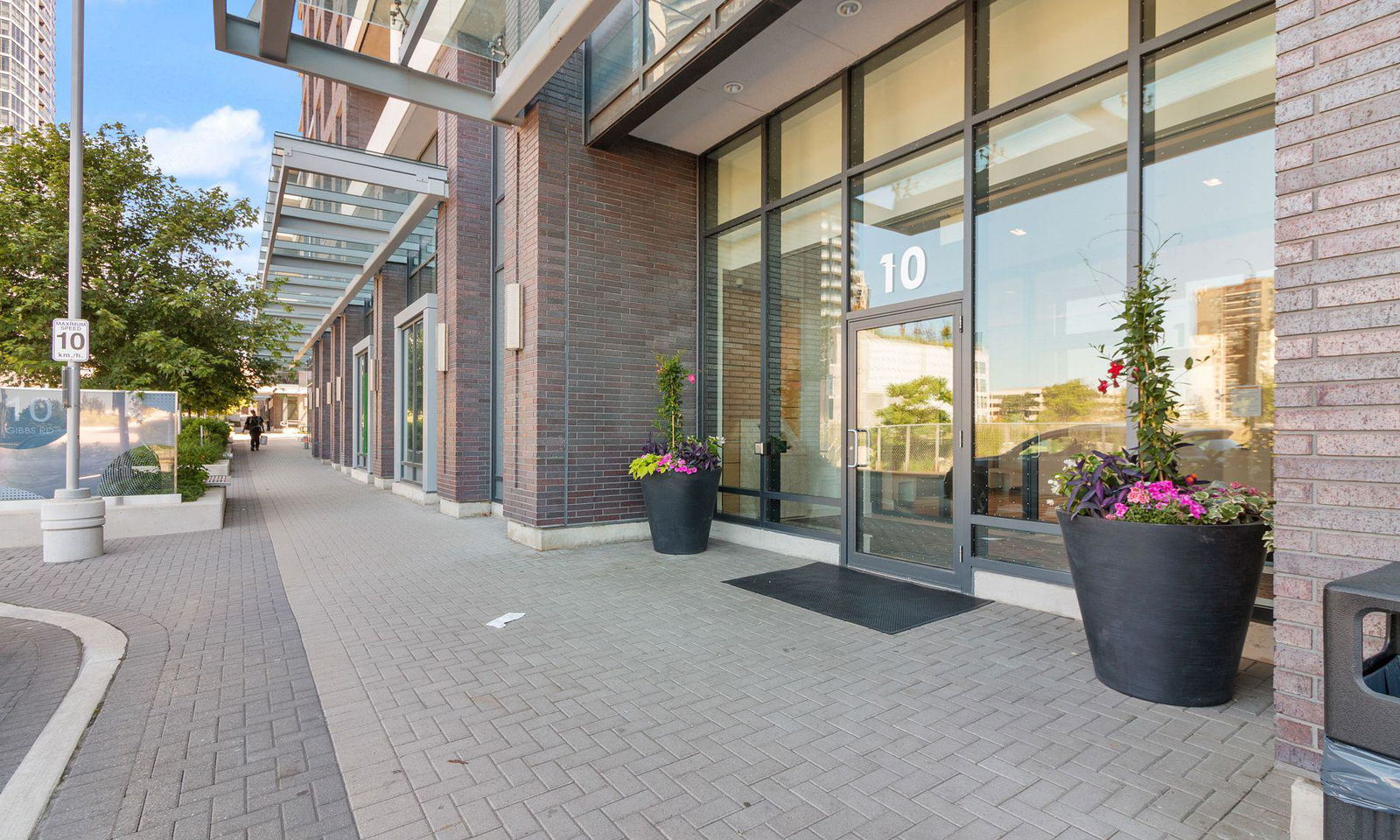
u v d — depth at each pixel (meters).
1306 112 2.38
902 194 5.96
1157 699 3.27
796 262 7.08
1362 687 1.44
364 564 6.70
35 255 9.76
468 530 8.78
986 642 4.19
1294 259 2.39
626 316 7.86
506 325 8.02
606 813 2.45
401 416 13.77
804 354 6.98
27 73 115.38
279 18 5.84
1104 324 4.59
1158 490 3.25
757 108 7.20
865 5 5.42
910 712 3.23
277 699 3.48
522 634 4.48
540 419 7.29
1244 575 3.08
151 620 4.87
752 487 7.62
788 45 5.99
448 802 2.53
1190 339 4.20
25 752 3.00
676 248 8.24
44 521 6.86
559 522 7.42
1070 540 3.53
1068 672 3.69
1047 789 2.55
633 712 3.29
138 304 10.36
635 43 6.86
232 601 5.38
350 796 2.57
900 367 5.93
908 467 5.85
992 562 5.21
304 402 58.38
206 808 2.50
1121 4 4.54
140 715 3.29
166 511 8.66
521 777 2.70
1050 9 4.92
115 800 2.55
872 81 6.23
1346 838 1.46
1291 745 2.41
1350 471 2.24
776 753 2.87
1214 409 4.10
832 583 5.74
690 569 6.34
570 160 7.49
